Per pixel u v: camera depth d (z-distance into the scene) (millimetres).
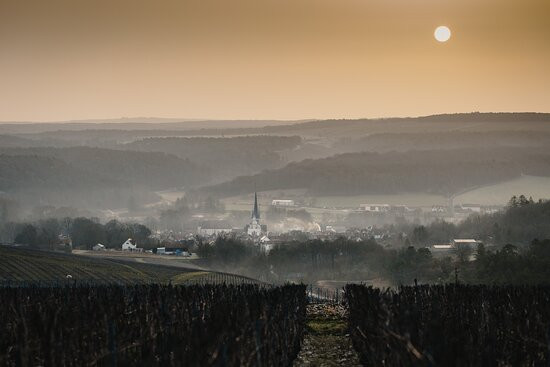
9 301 111625
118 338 78562
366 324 90688
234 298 113000
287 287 140375
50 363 69812
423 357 62031
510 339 83375
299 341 106188
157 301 102688
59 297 121125
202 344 70562
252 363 70938
